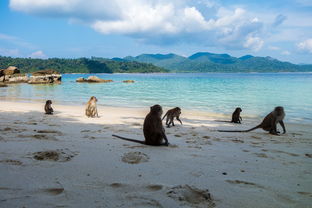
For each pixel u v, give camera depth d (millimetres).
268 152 6480
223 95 30250
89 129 8836
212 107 20328
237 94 31422
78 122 10961
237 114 13195
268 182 4078
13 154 4730
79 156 4926
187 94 31625
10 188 3148
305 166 5207
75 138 6840
